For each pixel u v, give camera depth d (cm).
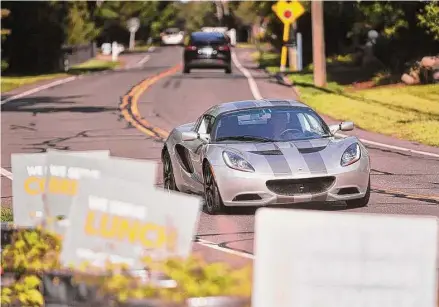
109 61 15338
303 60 11206
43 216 1152
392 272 848
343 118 5450
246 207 2600
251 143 2600
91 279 987
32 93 8112
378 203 2691
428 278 848
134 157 4056
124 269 980
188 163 2783
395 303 848
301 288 844
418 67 7119
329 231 843
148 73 10531
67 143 4656
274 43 12488
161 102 6838
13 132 5188
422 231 848
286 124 2683
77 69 12794
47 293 1023
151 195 972
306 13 10894
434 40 7425
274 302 843
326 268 843
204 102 6725
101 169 1083
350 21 9869
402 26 7575
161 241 968
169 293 961
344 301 845
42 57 12200
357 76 8244
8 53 11988
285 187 2450
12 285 1077
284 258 842
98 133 5075
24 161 1166
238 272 974
